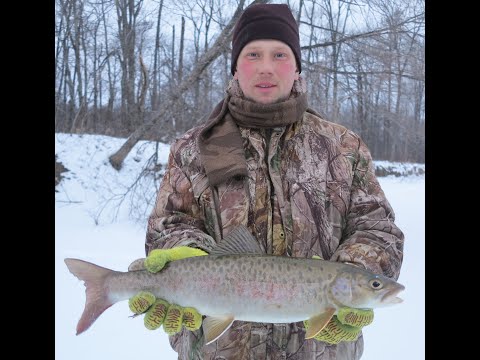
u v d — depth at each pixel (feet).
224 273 7.50
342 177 8.38
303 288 7.38
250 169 8.24
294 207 8.05
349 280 7.30
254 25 8.49
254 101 8.37
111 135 55.42
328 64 39.93
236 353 7.84
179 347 8.80
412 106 48.19
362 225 8.25
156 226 8.35
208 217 8.28
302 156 8.35
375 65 39.09
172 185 8.59
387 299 7.22
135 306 7.49
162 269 7.67
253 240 7.71
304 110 8.55
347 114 46.83
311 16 40.75
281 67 8.34
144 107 46.37
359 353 8.46
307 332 7.16
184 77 43.83
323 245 8.04
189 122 40.81
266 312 7.44
